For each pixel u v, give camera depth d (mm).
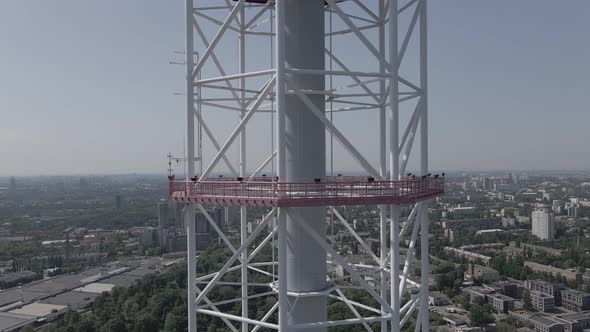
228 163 28672
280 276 20562
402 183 21953
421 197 22766
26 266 184125
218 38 23266
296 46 24812
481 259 179875
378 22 29156
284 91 20578
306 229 21141
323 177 25188
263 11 29203
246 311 30109
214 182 22578
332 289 24984
